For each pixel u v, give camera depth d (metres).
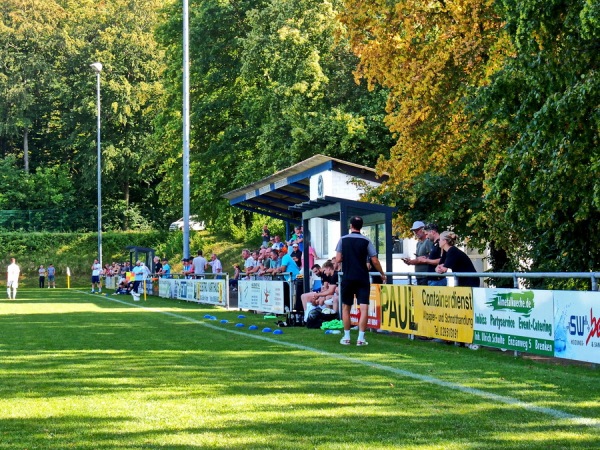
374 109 40.03
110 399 9.02
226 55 57.91
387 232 20.03
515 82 15.95
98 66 67.00
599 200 13.87
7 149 97.94
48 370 11.80
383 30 23.34
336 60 43.41
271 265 28.03
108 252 81.56
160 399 8.95
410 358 12.88
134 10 91.31
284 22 43.59
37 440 6.89
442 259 16.34
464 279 15.27
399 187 24.67
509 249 20.48
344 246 15.29
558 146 14.66
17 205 90.44
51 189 90.56
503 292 13.43
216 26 57.09
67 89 90.00
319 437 6.84
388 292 17.75
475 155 22.25
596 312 11.20
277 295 24.83
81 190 93.88
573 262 17.98
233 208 59.12
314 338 16.88
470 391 9.32
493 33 21.53
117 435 7.03
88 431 7.23
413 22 22.94
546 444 6.52
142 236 82.56
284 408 8.27
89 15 94.12
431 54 22.95
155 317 25.34
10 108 90.56
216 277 37.75
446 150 23.77
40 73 91.62
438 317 15.57
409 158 24.16
